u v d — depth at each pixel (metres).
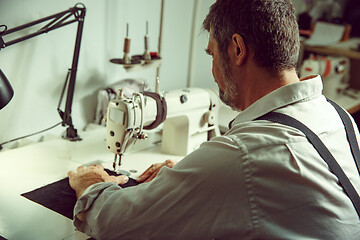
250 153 1.03
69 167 1.77
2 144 1.99
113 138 1.58
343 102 3.13
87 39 2.22
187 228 1.07
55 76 2.14
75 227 1.35
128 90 2.33
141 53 2.56
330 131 1.11
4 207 1.43
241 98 1.21
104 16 2.27
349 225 1.06
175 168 1.11
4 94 1.52
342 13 4.20
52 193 1.54
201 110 2.02
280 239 1.00
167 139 2.00
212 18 1.19
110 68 2.39
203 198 1.04
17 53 1.96
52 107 2.17
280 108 1.10
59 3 2.06
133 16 2.43
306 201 1.02
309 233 1.02
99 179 1.54
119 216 1.15
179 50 2.80
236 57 1.14
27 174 1.68
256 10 1.09
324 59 3.09
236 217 1.02
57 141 2.03
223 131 2.25
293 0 3.74
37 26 2.00
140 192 1.13
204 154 1.07
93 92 2.34
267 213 1.01
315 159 1.05
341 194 1.06
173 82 2.84
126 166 1.83
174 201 1.07
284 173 1.02
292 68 1.14
